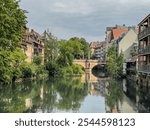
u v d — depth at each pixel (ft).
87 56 651.66
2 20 149.18
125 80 308.19
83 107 132.26
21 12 164.45
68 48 419.74
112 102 147.74
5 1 156.15
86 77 365.40
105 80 309.22
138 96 172.04
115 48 424.46
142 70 224.74
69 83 265.75
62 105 136.67
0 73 167.22
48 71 362.94
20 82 241.55
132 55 385.70
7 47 163.22
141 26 259.19
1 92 173.17
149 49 200.64
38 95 171.53
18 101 143.23
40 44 444.14
